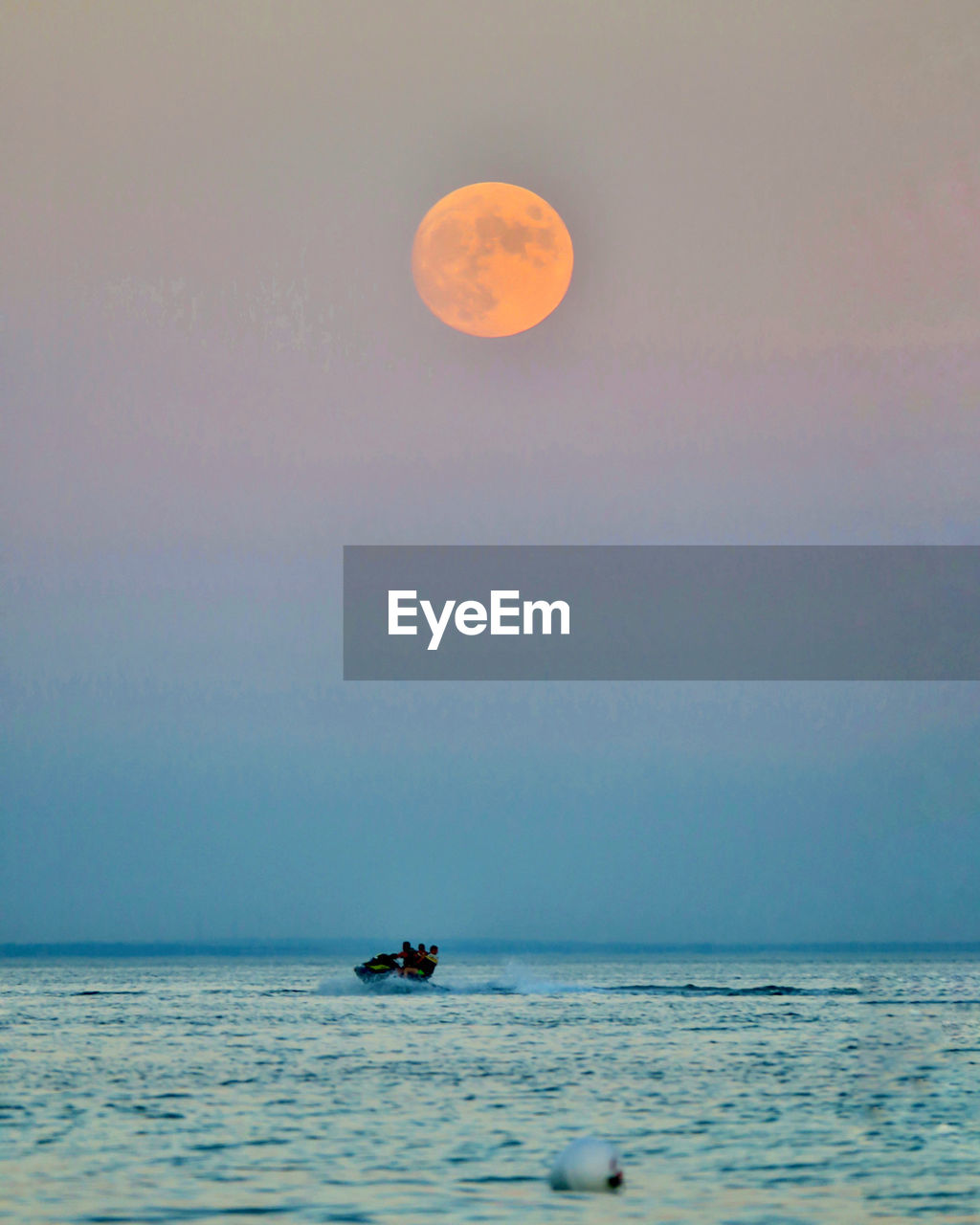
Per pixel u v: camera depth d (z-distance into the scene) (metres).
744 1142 57.91
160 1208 44.97
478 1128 61.53
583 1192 46.97
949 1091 75.06
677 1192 47.53
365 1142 57.88
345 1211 44.50
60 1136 59.88
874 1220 42.78
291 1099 71.94
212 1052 98.88
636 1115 65.62
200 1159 54.03
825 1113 66.31
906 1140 58.41
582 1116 65.31
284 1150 55.88
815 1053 97.06
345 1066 88.12
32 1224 42.56
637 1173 50.78
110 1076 83.06
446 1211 44.53
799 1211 44.31
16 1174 50.88
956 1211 44.34
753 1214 43.94
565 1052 98.12
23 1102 70.88
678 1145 57.12
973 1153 55.22
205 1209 44.84
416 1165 52.56
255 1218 43.41
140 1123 63.72
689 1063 89.50
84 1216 43.72
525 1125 62.34
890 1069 85.88
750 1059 92.00
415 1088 76.12
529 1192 47.53
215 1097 72.81
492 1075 82.88
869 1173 50.75
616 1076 82.12
